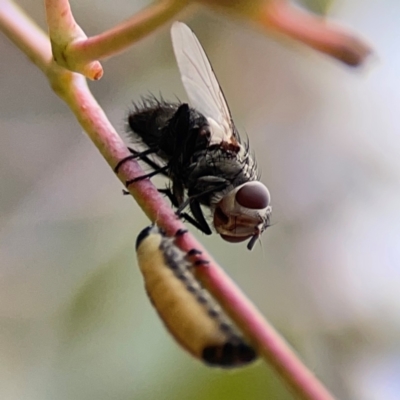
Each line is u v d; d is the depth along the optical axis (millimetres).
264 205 130
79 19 155
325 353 153
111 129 119
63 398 147
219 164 131
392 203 159
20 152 157
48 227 153
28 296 151
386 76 157
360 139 160
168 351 144
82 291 149
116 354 146
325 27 76
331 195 160
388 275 157
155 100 134
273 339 97
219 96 133
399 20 154
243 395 138
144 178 117
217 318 116
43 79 160
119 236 152
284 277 155
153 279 117
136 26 116
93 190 154
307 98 160
